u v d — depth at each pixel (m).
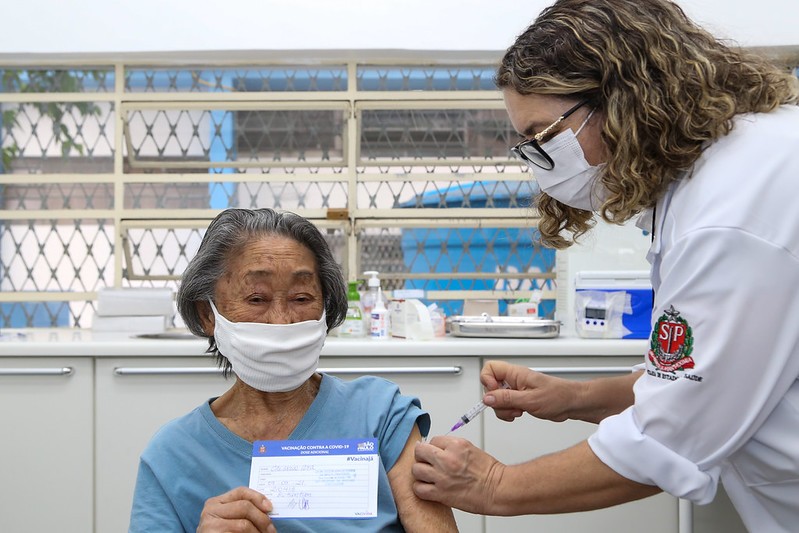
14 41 3.03
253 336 1.25
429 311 2.74
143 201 3.18
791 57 3.00
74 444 2.39
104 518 2.39
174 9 3.02
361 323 2.75
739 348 1.08
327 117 3.17
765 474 1.21
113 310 2.90
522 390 1.59
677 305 1.13
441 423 2.40
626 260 2.81
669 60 1.15
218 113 3.17
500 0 3.02
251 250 1.27
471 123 3.18
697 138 1.13
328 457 1.24
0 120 3.14
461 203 3.19
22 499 2.39
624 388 1.59
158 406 2.39
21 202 3.18
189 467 1.28
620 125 1.16
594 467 1.21
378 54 3.09
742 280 1.07
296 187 3.19
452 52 3.06
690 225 1.12
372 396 1.39
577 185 1.31
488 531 2.37
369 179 3.17
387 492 1.28
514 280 3.20
